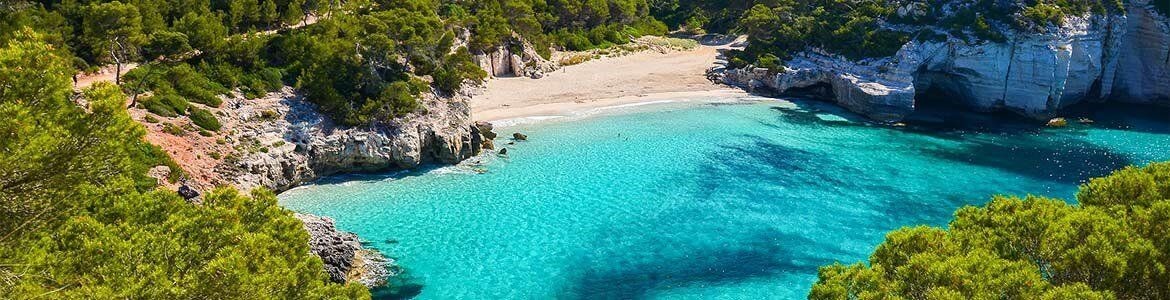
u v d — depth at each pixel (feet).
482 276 139.85
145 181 137.90
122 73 204.85
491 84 308.19
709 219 171.63
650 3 526.98
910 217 177.17
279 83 212.02
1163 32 317.01
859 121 284.00
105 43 204.64
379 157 196.95
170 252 66.74
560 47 386.32
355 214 167.43
